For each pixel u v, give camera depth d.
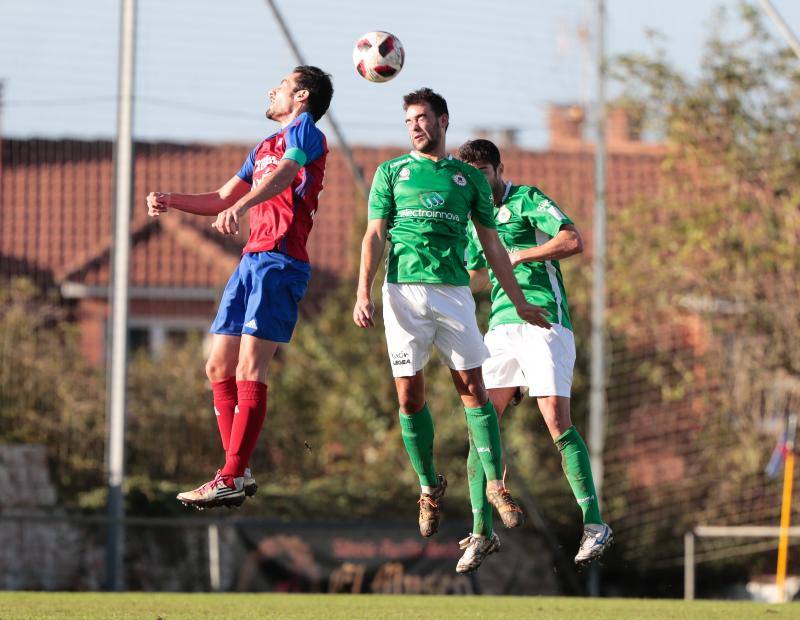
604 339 55.72
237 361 21.64
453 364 22.39
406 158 22.22
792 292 57.84
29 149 53.81
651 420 57.09
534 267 25.03
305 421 56.44
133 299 62.50
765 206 58.75
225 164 61.81
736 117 59.28
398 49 24.47
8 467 45.50
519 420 56.84
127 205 44.22
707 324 57.91
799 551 55.94
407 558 45.44
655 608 27.81
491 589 48.16
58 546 45.56
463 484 54.38
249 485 21.31
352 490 52.69
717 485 56.44
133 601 27.16
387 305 22.11
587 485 24.42
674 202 59.09
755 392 57.19
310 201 21.27
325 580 44.34
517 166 62.28
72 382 48.88
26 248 55.78
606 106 53.31
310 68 21.98
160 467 50.00
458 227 21.98
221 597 31.34
